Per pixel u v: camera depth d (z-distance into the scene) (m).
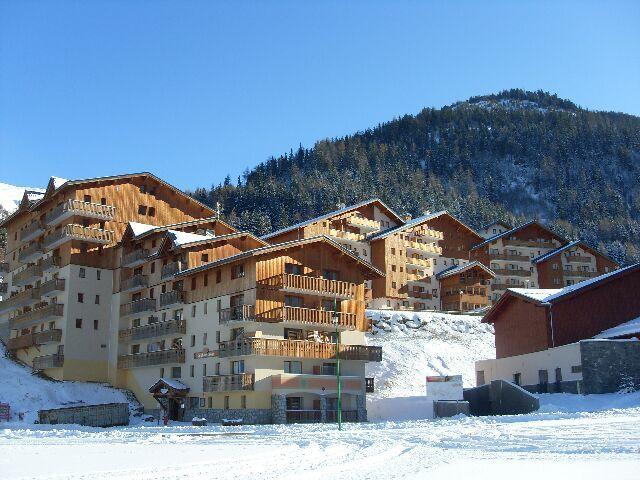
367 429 33.09
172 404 54.81
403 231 99.69
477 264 98.31
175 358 54.19
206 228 64.75
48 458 20.19
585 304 50.41
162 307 57.75
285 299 50.47
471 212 180.25
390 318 71.06
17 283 72.81
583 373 43.19
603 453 18.44
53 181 67.69
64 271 64.06
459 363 64.94
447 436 26.23
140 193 68.62
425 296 99.19
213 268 53.34
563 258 115.75
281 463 18.30
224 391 48.47
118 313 63.31
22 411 53.88
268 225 141.62
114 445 25.72
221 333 51.47
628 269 50.69
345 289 52.53
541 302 49.94
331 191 173.88
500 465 16.61
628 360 43.50
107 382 62.69
